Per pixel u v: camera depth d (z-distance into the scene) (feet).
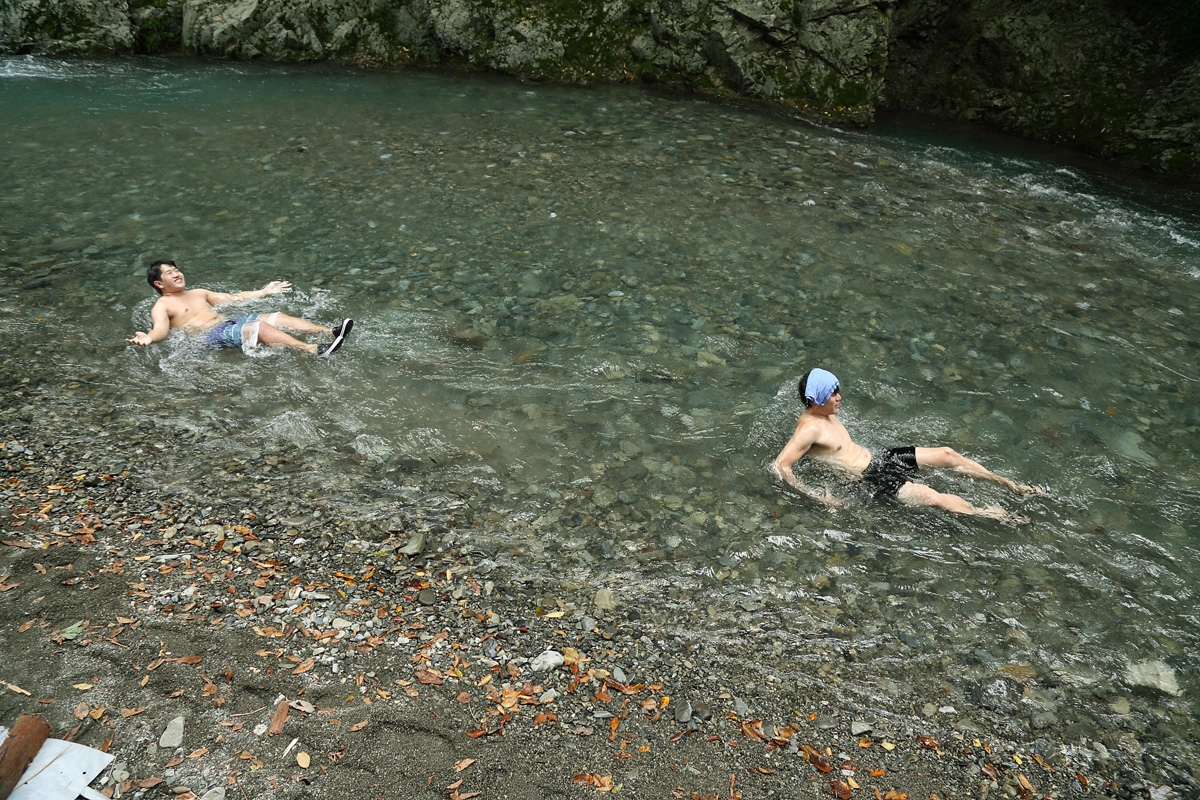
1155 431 21.16
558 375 22.31
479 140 39.34
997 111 47.70
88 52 49.47
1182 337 25.73
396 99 45.24
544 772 11.55
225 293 25.02
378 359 22.53
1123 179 39.99
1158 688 14.10
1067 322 26.27
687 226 31.42
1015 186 37.83
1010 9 48.06
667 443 19.90
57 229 28.71
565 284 26.96
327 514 16.92
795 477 18.86
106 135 37.68
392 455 18.98
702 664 13.98
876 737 12.82
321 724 11.96
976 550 17.10
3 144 35.91
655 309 25.75
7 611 13.37
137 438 18.81
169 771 10.97
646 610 15.11
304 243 28.78
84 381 20.79
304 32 51.34
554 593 15.35
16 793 10.37
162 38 51.31
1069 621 15.43
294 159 36.09
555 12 50.47
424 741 11.87
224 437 19.16
